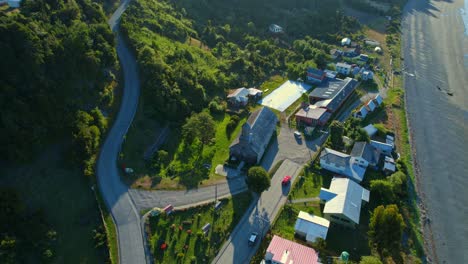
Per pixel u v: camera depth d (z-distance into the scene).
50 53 76.25
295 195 78.06
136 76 96.88
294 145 93.19
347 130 99.31
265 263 61.84
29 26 76.38
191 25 143.88
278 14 176.38
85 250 62.38
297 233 69.00
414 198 82.75
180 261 62.28
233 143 85.62
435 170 92.25
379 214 63.78
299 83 123.44
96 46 89.38
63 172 70.88
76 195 69.12
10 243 56.81
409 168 91.38
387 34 172.75
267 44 141.75
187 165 82.44
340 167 83.19
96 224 65.81
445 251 71.25
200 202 73.38
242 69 124.25
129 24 110.69
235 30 151.25
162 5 141.88
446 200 83.38
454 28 186.25
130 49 103.88
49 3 89.25
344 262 62.00
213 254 64.38
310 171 85.00
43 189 67.31
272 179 81.94
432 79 136.50
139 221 67.44
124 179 74.19
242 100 106.88
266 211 73.81
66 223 65.19
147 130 85.75
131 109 88.50
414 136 104.38
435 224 77.06
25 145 67.31
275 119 97.00
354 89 119.75
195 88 101.56
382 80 131.25
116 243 63.56
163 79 94.69
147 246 63.44
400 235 62.59
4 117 65.44
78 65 82.06
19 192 64.75
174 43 121.62
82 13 95.44
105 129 81.81
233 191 77.25
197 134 84.88
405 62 148.38
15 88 69.38
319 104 107.62
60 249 61.84
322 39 161.50
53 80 76.44
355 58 142.12
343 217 70.81
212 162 84.69
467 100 123.94
